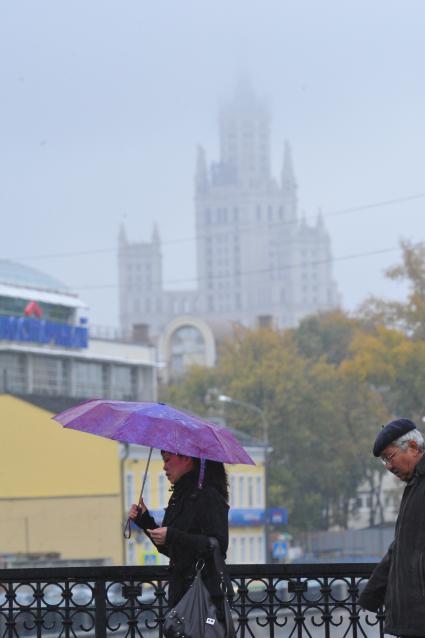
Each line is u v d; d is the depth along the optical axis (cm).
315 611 2584
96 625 2550
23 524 15012
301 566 2586
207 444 2219
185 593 2191
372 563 2583
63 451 15012
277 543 16562
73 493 14938
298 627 2577
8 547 14962
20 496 15050
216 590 2189
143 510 2322
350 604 2584
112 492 14875
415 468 2056
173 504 2244
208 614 2172
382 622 2591
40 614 2562
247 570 2588
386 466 2080
